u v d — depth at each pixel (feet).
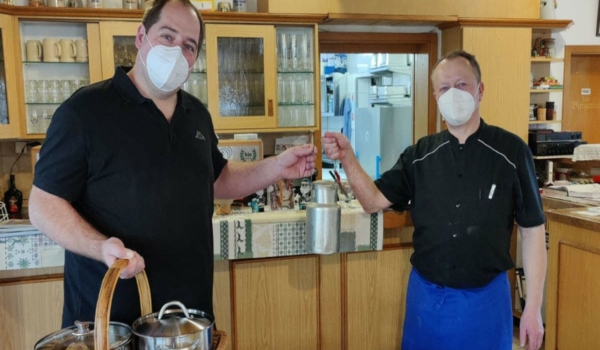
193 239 4.60
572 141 12.89
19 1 10.48
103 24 10.02
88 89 4.38
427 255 6.25
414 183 6.46
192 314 3.90
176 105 4.71
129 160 4.31
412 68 13.76
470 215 5.95
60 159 4.14
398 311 8.54
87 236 3.80
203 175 4.76
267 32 10.90
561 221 8.00
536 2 12.24
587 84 14.53
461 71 5.93
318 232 6.73
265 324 8.03
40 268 7.61
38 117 10.19
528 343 6.15
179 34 4.40
